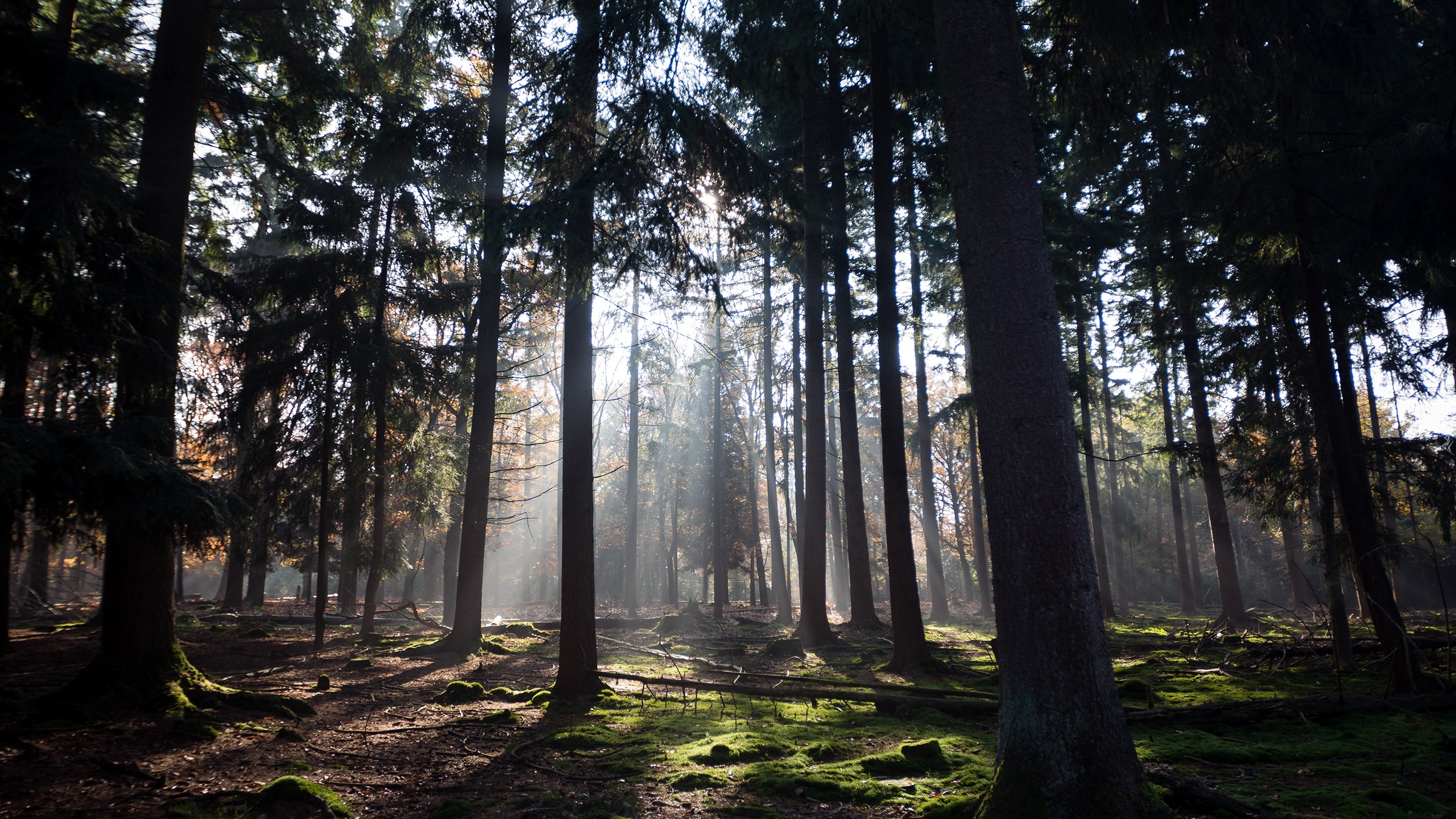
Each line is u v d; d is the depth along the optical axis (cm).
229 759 659
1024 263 486
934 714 853
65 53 810
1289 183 980
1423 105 941
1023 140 504
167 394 823
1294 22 703
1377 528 1025
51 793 555
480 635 1445
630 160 810
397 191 1507
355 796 579
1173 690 1033
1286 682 1059
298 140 1298
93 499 638
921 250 2239
